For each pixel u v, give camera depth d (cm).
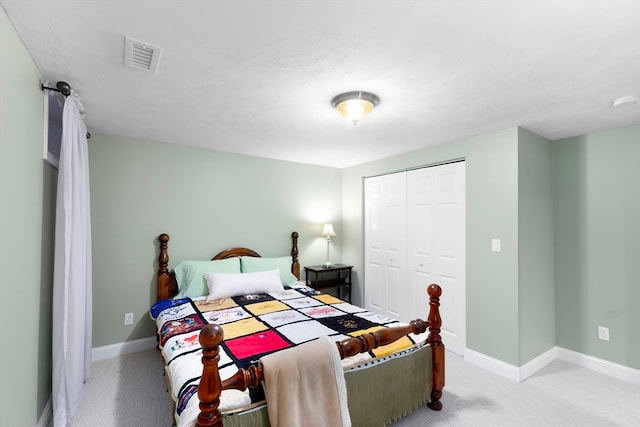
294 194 414
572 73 170
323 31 134
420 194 352
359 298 428
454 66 164
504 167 272
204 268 321
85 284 233
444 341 322
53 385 182
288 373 144
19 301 142
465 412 214
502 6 117
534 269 279
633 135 261
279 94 201
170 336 209
